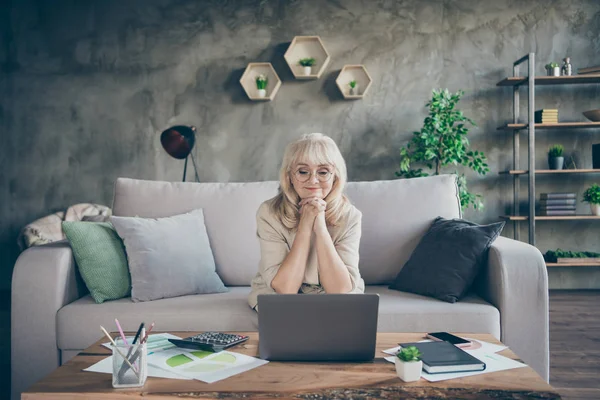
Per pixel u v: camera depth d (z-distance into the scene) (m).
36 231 4.03
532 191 4.30
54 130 4.82
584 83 4.56
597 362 2.57
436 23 4.69
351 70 4.70
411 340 1.38
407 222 2.33
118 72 4.80
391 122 4.73
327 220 1.78
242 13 4.77
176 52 4.80
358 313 1.19
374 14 4.72
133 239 2.07
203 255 2.17
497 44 4.66
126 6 4.79
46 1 4.79
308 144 1.68
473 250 1.99
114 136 4.82
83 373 1.15
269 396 1.00
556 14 4.63
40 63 4.80
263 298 1.20
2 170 4.82
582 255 4.32
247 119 4.79
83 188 4.82
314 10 4.75
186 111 4.80
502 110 4.66
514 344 1.84
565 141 4.61
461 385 1.05
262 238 1.81
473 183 4.69
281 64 4.77
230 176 4.81
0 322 3.51
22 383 1.92
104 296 2.00
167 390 1.04
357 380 1.08
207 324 1.87
